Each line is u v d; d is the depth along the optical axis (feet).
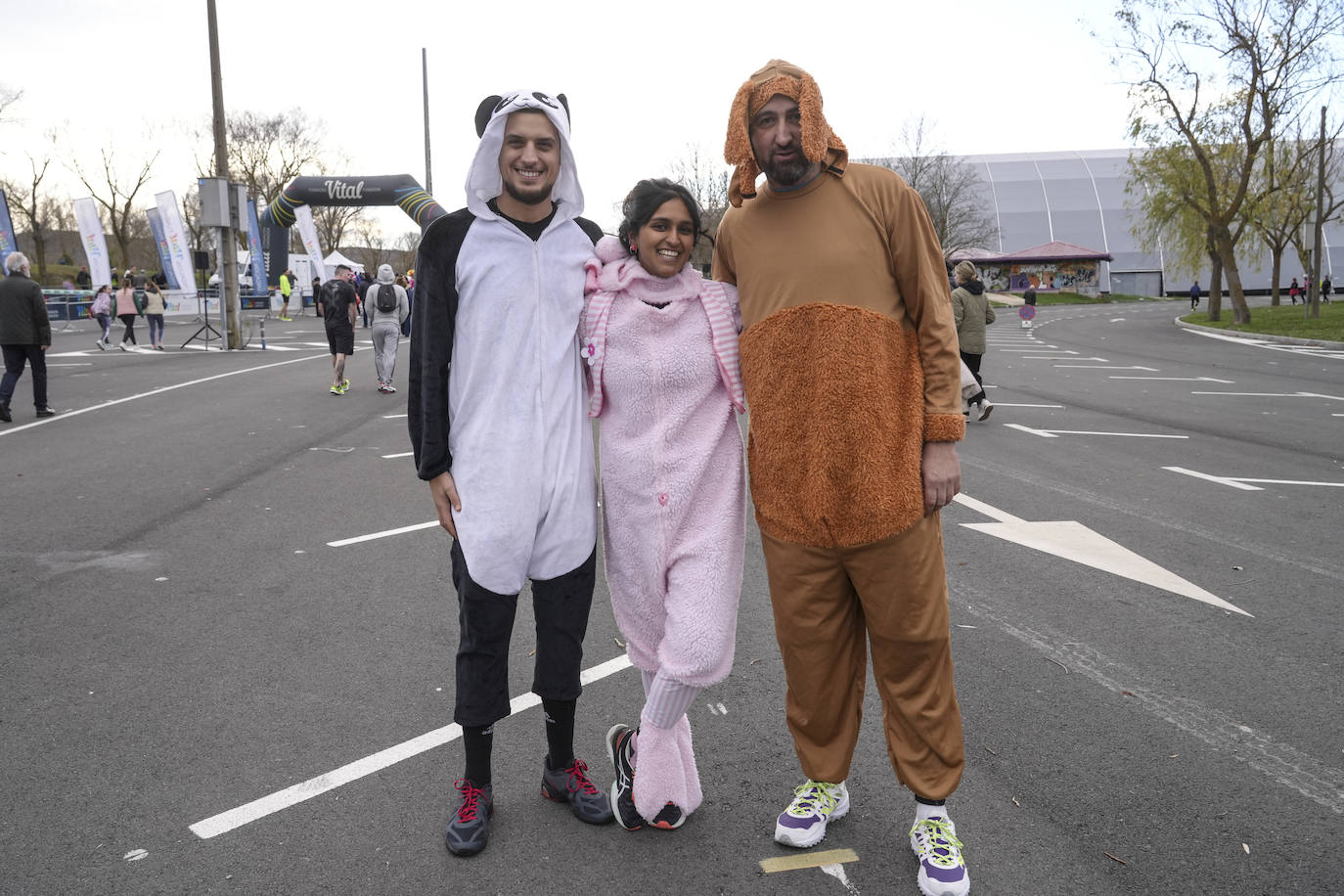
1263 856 8.36
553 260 8.54
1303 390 46.98
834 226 7.90
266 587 15.99
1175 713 11.21
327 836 8.73
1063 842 8.60
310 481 24.62
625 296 8.55
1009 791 9.47
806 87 7.71
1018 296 211.61
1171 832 8.74
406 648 13.32
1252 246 145.48
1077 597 15.49
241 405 39.52
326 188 68.59
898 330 8.04
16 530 19.61
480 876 8.14
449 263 8.37
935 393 8.00
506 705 8.80
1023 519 20.65
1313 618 14.42
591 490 8.87
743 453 8.70
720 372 8.48
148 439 31.01
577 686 9.06
